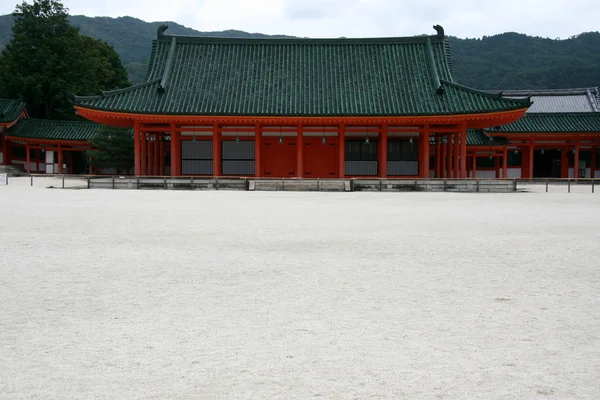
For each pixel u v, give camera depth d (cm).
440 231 1244
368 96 3453
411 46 3834
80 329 525
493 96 3288
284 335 509
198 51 3806
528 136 4766
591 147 4891
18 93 6306
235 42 3850
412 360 446
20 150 5450
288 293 668
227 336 505
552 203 2181
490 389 389
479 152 4962
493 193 3022
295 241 1079
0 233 1156
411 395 379
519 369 427
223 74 3644
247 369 427
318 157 3603
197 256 911
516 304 620
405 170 3609
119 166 5116
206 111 3331
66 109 6612
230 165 3625
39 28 6362
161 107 3334
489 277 761
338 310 595
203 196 2544
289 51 3828
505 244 1052
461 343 488
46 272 779
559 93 6259
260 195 2683
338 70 3678
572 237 1148
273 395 378
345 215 1617
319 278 752
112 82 7675
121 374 416
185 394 379
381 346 480
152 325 538
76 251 951
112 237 1118
